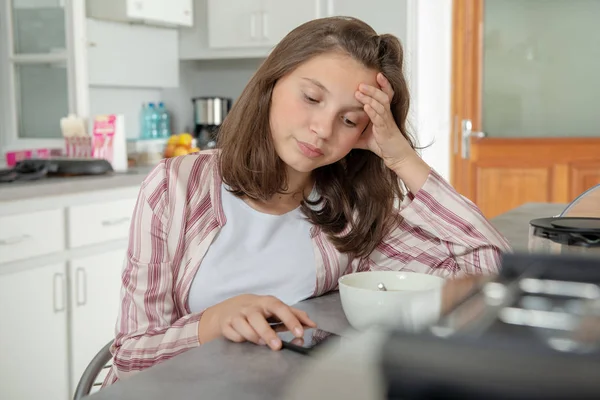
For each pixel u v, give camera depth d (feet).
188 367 2.30
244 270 3.60
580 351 0.90
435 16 11.71
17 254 7.10
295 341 2.54
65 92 9.96
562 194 12.42
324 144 3.30
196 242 3.59
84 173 8.54
